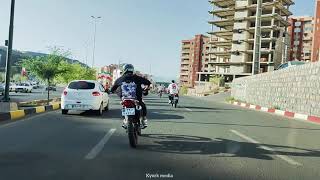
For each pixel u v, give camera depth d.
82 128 11.58
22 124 12.27
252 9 108.94
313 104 22.23
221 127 13.31
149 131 11.17
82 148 8.01
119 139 9.41
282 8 104.88
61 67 27.91
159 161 6.84
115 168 6.17
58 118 14.72
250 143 9.59
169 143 9.00
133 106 8.28
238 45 110.88
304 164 7.16
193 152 7.91
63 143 8.60
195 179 5.64
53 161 6.61
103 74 49.69
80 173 5.79
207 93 92.69
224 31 115.69
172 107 25.02
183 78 181.50
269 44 105.94
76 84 16.70
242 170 6.39
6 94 16.48
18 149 7.73
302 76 24.61
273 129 13.81
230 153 7.98
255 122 16.45
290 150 8.82
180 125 13.24
